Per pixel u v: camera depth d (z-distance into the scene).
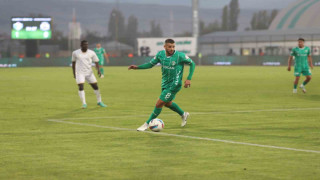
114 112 30.86
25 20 135.62
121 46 174.50
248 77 72.25
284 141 20.36
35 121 26.78
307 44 151.62
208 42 167.25
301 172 15.26
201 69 104.25
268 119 27.16
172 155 17.78
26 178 14.79
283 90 48.06
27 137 21.62
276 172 15.27
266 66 122.50
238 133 22.44
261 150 18.50
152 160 17.02
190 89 49.91
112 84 58.62
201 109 32.31
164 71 22.69
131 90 49.34
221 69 104.12
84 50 33.41
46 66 136.75
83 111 31.52
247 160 16.89
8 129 23.91
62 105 35.19
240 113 30.05
